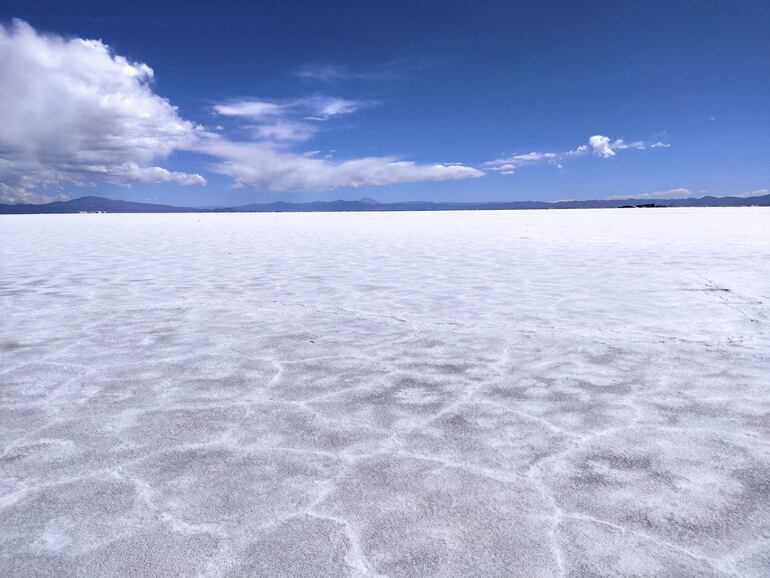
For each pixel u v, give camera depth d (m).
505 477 1.76
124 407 2.43
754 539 1.42
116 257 9.38
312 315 4.43
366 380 2.79
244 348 3.44
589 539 1.42
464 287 5.73
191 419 2.28
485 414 2.31
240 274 6.97
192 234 17.27
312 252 10.11
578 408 2.37
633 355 3.18
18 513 1.58
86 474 1.81
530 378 2.79
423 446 2.00
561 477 1.76
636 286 5.64
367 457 1.92
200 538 1.45
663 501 1.61
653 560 1.34
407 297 5.18
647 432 2.10
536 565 1.32
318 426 2.20
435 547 1.39
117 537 1.46
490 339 3.60
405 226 21.64
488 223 23.72
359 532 1.46
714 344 3.39
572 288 5.57
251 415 2.32
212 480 1.76
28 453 1.97
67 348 3.46
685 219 23.41
